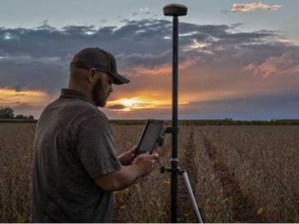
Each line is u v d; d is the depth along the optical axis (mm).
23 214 8367
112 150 2766
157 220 7855
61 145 2748
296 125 78688
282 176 12352
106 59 2969
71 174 2742
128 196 9711
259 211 7707
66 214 2740
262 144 26469
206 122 82188
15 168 11656
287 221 8477
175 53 3695
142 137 3320
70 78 2959
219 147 24594
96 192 2799
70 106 2812
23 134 34656
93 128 2721
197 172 14398
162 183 9953
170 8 3672
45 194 2814
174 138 3721
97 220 2789
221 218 7852
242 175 12367
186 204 9945
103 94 2980
